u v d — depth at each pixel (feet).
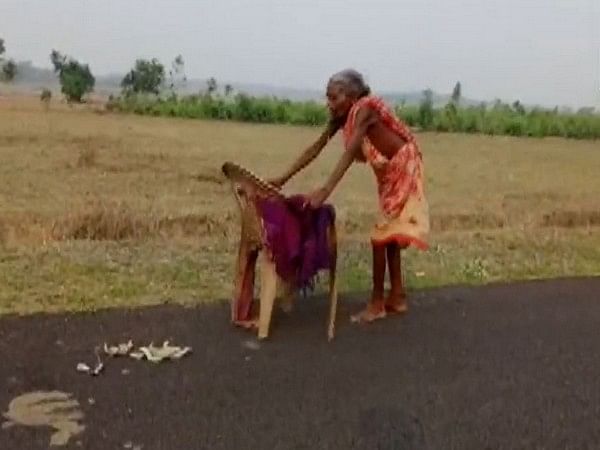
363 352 14.17
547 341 15.17
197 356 13.62
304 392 12.36
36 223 20.92
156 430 10.88
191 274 18.44
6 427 10.75
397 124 15.30
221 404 11.80
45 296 16.25
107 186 23.38
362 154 15.53
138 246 20.66
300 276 14.78
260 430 11.03
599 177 29.48
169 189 24.12
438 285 18.69
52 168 23.85
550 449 10.82
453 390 12.67
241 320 15.14
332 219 14.76
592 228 25.38
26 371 12.61
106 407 11.51
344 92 15.12
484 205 25.58
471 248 22.11
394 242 15.55
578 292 18.62
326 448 10.59
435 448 10.71
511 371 13.58
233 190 15.11
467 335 15.31
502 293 18.31
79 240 21.03
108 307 15.90
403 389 12.64
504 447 10.82
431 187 26.86
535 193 26.96
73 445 10.35
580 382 13.21
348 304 16.89
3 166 23.26
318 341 14.62
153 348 13.75
